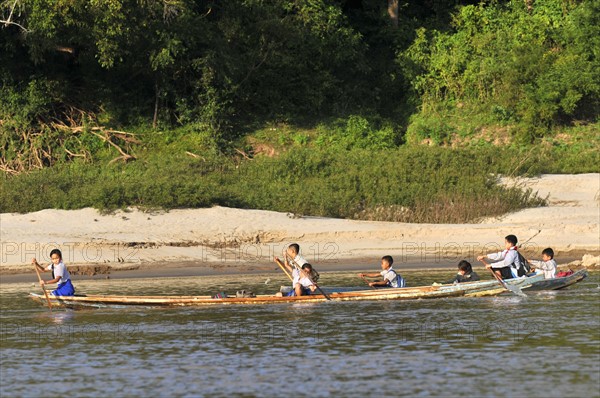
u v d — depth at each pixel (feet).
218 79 423.64
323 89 453.58
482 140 440.45
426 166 377.91
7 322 208.23
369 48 491.31
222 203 339.57
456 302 232.53
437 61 465.88
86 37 382.01
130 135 414.82
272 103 448.24
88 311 222.48
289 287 236.02
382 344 181.27
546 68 446.60
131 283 260.42
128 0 377.09
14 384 153.28
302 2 452.35
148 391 148.25
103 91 422.41
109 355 173.88
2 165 394.52
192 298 227.81
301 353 173.78
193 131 423.23
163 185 331.16
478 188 352.69
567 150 429.38
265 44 438.81
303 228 315.17
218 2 435.94
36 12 362.33
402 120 463.83
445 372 159.22
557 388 149.07
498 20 484.33
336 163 388.37
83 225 309.42
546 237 317.63
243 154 420.77
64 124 414.41
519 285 242.99
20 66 407.85
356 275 274.98
